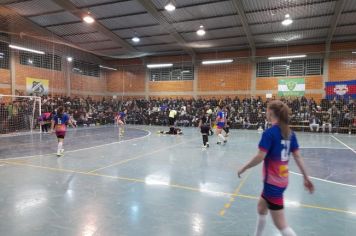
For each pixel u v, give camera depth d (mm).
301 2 13898
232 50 23359
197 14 16000
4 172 6422
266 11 15180
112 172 6465
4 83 18656
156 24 17859
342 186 5406
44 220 3701
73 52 24234
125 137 14266
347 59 19766
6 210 4055
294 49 21375
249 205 4320
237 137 14617
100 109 24625
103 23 17781
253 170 6754
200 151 9742
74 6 15117
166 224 3596
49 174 6246
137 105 25531
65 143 11742
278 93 21844
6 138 13516
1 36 18422
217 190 5102
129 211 4039
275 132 2363
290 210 4109
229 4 14664
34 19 16875
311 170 6875
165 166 7172
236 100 21938
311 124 17969
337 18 15398
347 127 17109
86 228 3465
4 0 14148
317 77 20641
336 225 3578
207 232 3371
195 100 23594
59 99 20797
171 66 25844
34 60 20734
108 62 28250
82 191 4984
